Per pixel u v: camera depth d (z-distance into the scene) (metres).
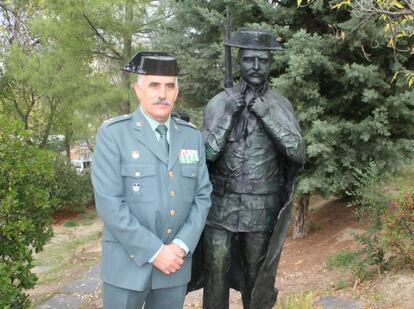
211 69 7.36
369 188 5.89
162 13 9.74
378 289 5.13
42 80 9.95
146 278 2.49
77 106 9.77
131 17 9.91
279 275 6.34
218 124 2.82
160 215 2.50
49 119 13.56
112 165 2.48
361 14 3.73
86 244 9.09
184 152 2.63
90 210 12.51
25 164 4.53
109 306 2.60
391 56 6.50
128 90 9.55
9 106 13.70
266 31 2.82
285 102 3.00
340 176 6.73
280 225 2.86
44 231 5.29
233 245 3.10
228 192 2.91
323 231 7.73
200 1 7.40
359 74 6.11
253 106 2.79
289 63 6.05
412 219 5.17
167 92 2.49
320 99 6.68
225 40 3.02
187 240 2.52
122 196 2.51
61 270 7.19
